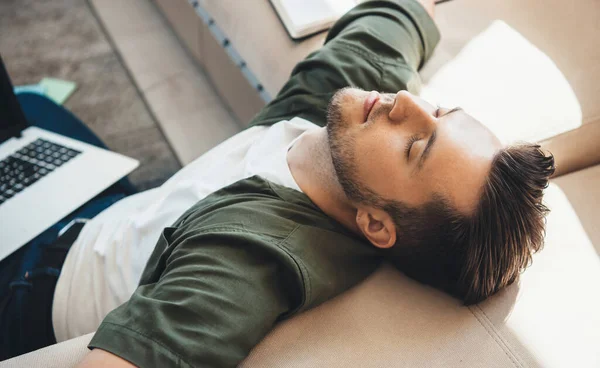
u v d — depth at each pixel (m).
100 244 1.02
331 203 0.88
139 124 1.79
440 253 0.81
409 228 0.82
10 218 1.05
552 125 1.07
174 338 0.66
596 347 0.74
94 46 2.03
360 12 1.20
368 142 0.84
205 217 0.84
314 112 1.06
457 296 0.82
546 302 0.80
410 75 1.09
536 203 0.80
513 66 1.18
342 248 0.82
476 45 1.23
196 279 0.72
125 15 2.13
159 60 1.98
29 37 2.03
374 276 0.85
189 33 1.83
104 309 0.99
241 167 0.97
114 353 0.65
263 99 1.40
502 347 0.74
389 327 0.76
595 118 1.08
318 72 1.09
